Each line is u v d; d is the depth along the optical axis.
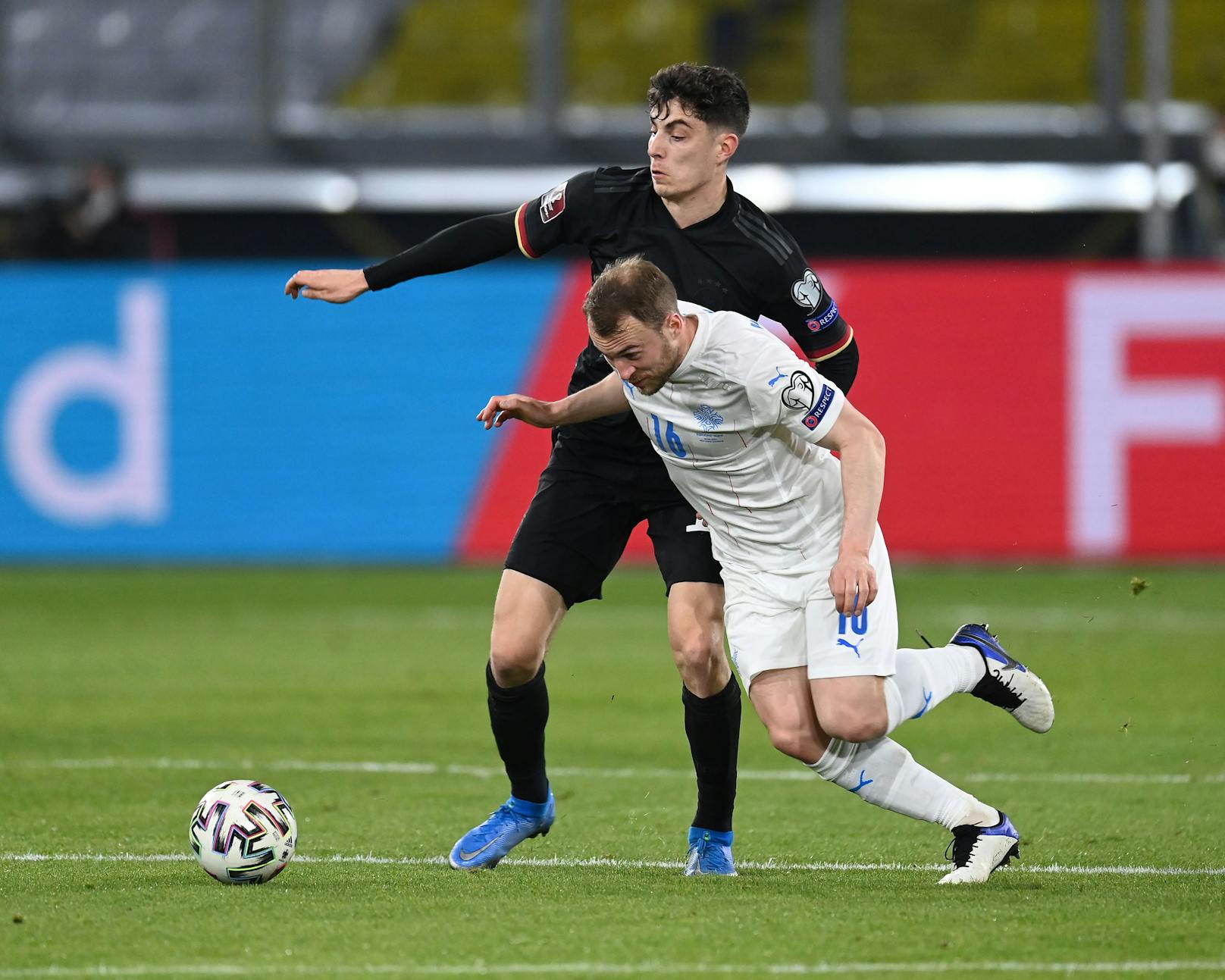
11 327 48.75
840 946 13.80
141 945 13.88
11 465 48.91
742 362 15.61
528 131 66.94
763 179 65.31
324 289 17.88
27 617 41.59
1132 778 23.45
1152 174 56.81
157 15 73.31
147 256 59.81
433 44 75.00
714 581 17.12
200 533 49.59
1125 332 48.00
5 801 21.45
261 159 66.62
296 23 74.94
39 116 71.38
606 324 15.33
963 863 16.48
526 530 17.45
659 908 15.24
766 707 16.23
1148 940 13.99
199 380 49.47
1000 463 48.41
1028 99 71.88
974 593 44.78
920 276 48.59
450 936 14.17
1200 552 47.94
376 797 21.86
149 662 34.81
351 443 49.81
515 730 17.28
